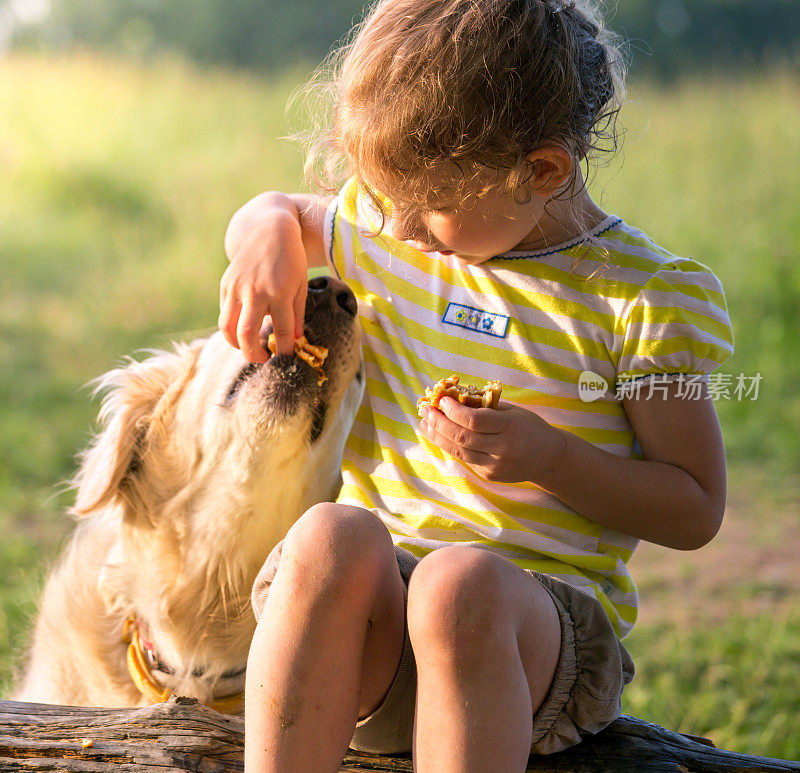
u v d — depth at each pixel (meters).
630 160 15.83
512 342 2.92
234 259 3.10
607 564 2.85
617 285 2.83
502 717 2.23
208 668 3.55
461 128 2.55
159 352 3.94
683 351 2.74
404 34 2.64
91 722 2.70
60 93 20.06
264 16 33.38
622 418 2.90
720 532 7.62
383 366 3.20
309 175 3.04
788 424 9.37
